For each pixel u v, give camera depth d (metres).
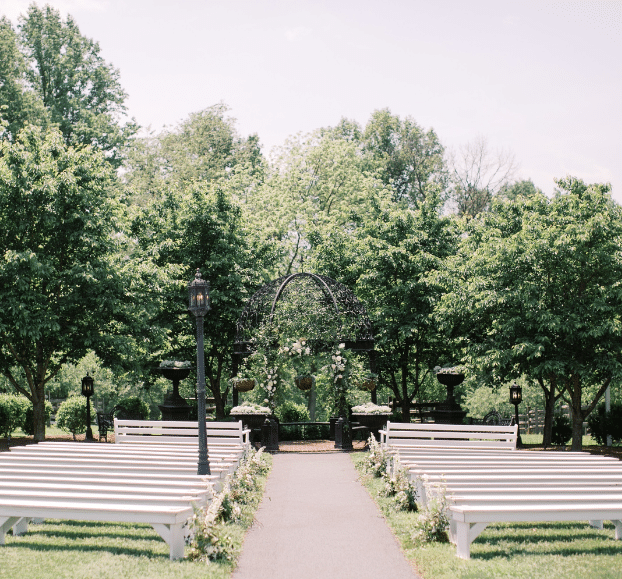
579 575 6.03
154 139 40.00
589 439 24.47
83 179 17.91
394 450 11.29
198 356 9.54
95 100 38.16
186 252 22.67
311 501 10.15
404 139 46.72
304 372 17.97
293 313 17.80
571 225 15.54
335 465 13.88
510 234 19.05
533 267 16.33
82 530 8.25
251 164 38.25
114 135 36.16
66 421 21.03
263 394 17.95
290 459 14.84
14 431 22.97
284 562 6.98
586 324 15.12
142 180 37.47
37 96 32.44
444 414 19.20
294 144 34.38
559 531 8.18
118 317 18.70
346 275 23.50
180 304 22.03
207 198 23.34
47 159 17.58
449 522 7.53
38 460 10.21
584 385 18.30
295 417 23.12
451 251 22.66
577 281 16.73
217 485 9.05
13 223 16.95
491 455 11.02
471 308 17.42
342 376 17.14
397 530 8.18
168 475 8.90
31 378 18.30
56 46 36.00
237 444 12.79
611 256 15.66
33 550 7.11
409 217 23.28
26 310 15.66
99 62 37.88
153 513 6.84
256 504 9.78
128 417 20.02
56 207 17.05
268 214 30.77
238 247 22.98
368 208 30.97
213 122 40.62
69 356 18.52
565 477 8.62
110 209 18.83
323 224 30.08
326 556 7.20
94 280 16.98
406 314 21.48
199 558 6.83
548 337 16.03
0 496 7.61
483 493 7.91
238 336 18.44
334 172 32.78
